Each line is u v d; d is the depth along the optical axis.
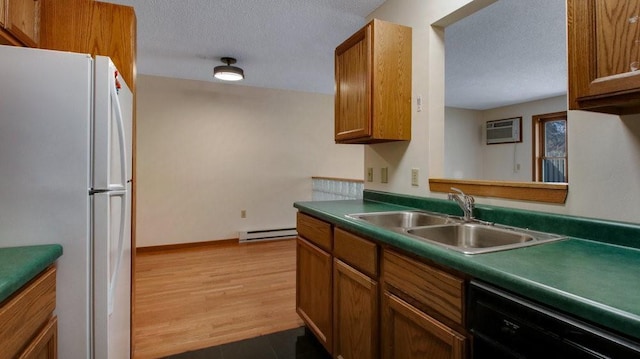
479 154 6.18
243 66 3.66
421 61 1.95
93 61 1.11
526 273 0.80
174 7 2.34
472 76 3.91
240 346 2.00
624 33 0.81
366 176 2.49
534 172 5.27
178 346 1.99
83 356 1.06
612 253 0.98
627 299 0.65
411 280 1.15
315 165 4.98
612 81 0.83
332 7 2.34
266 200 4.69
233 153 4.49
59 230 1.05
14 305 0.79
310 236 2.02
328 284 1.77
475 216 1.55
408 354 1.18
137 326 2.22
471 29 2.64
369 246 1.38
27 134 1.03
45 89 1.05
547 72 3.75
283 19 2.52
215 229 4.41
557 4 2.26
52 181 1.05
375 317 1.36
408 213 1.83
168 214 4.18
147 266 3.49
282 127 4.76
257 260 3.72
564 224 1.21
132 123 1.73
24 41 1.40
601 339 0.63
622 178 1.09
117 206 1.25
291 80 4.25
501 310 0.82
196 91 4.27
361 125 1.97
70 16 1.65
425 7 1.92
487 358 0.87
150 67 3.72
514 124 5.57
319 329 1.89
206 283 3.02
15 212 1.03
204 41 2.96
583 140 1.19
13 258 0.90
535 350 0.74
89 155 1.08
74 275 1.06
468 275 0.93
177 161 4.20
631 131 1.07
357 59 2.01
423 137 1.94
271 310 2.49
